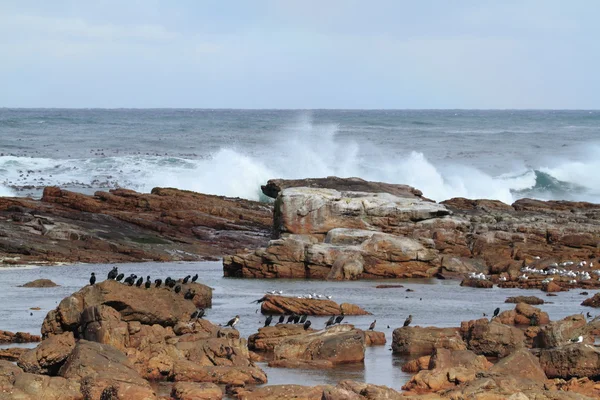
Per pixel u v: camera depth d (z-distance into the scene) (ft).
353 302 191.52
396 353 138.41
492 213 306.35
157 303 137.69
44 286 199.21
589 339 134.10
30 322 156.46
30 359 112.06
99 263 245.04
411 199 266.36
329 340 131.95
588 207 325.01
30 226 264.31
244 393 104.68
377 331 153.38
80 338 128.77
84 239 262.26
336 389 97.25
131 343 125.49
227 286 215.51
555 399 97.81
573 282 224.33
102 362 109.09
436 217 259.19
